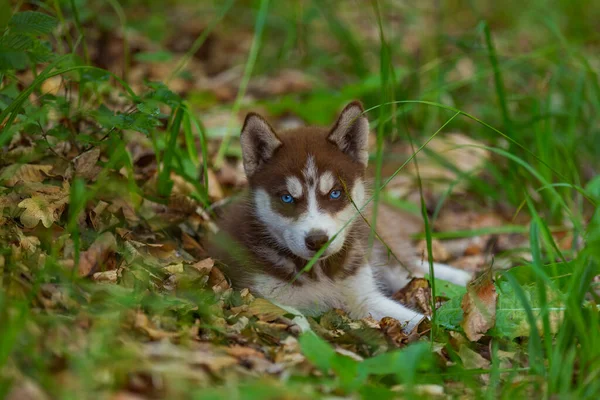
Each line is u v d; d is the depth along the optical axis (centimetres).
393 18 2222
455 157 1509
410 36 2173
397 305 1061
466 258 1295
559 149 1460
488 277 918
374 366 721
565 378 742
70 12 1509
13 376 632
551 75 1681
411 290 1118
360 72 1775
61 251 866
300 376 742
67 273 812
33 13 924
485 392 781
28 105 1001
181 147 1370
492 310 899
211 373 727
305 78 1853
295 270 1047
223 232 1095
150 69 1750
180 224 1116
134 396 665
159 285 898
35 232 881
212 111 1612
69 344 707
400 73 1620
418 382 767
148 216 1081
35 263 817
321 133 1098
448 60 1655
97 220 949
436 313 944
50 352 689
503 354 857
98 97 1158
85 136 1000
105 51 1612
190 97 1639
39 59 977
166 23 2081
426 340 902
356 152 1080
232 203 1184
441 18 2028
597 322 805
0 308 678
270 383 711
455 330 912
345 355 791
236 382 717
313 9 1948
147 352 733
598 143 1507
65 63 1116
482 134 1570
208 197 1213
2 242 831
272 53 1991
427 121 1616
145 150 1263
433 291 887
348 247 1078
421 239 1316
